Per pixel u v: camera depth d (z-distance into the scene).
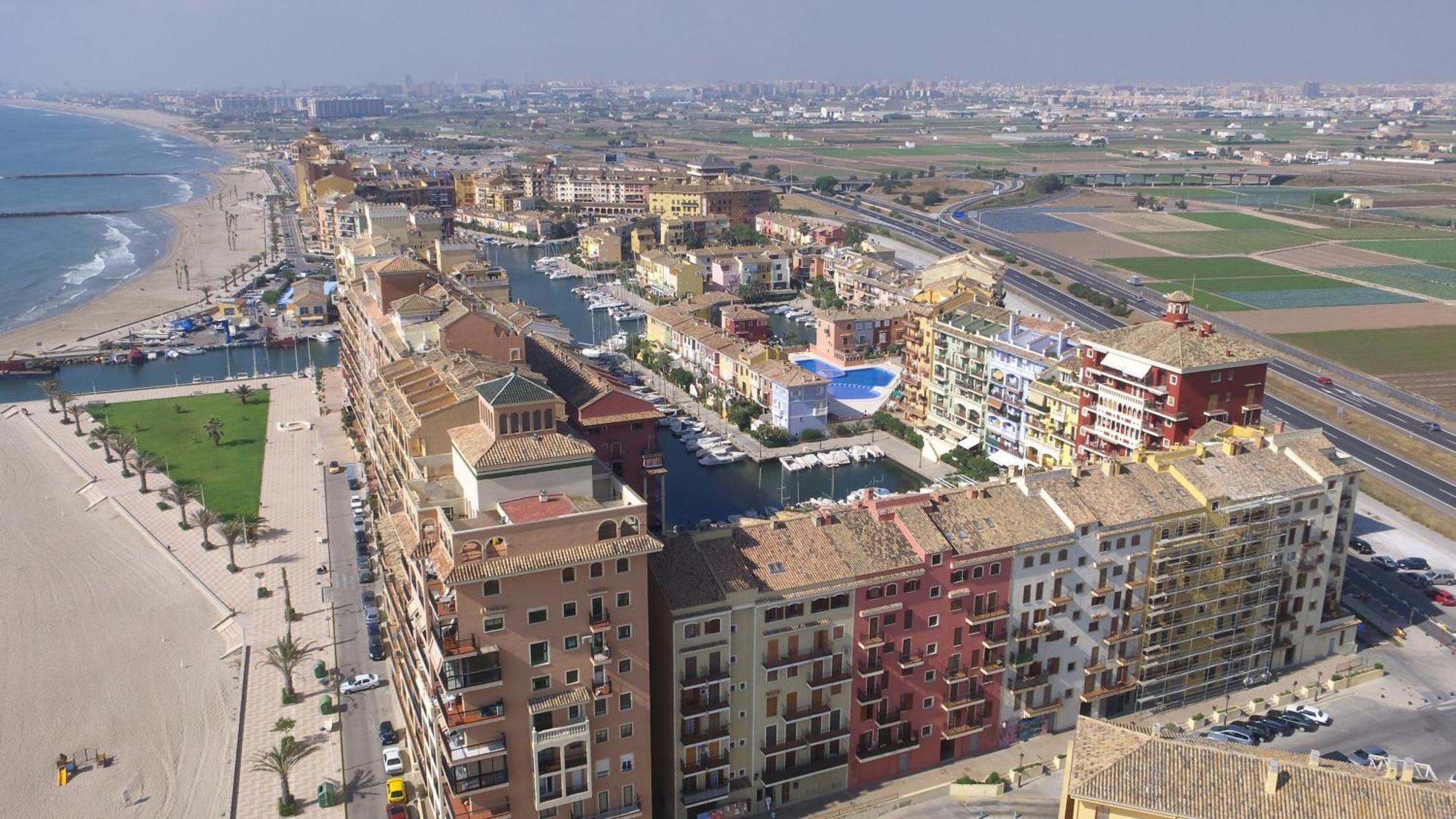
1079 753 102.56
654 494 155.00
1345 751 135.62
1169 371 181.25
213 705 147.50
